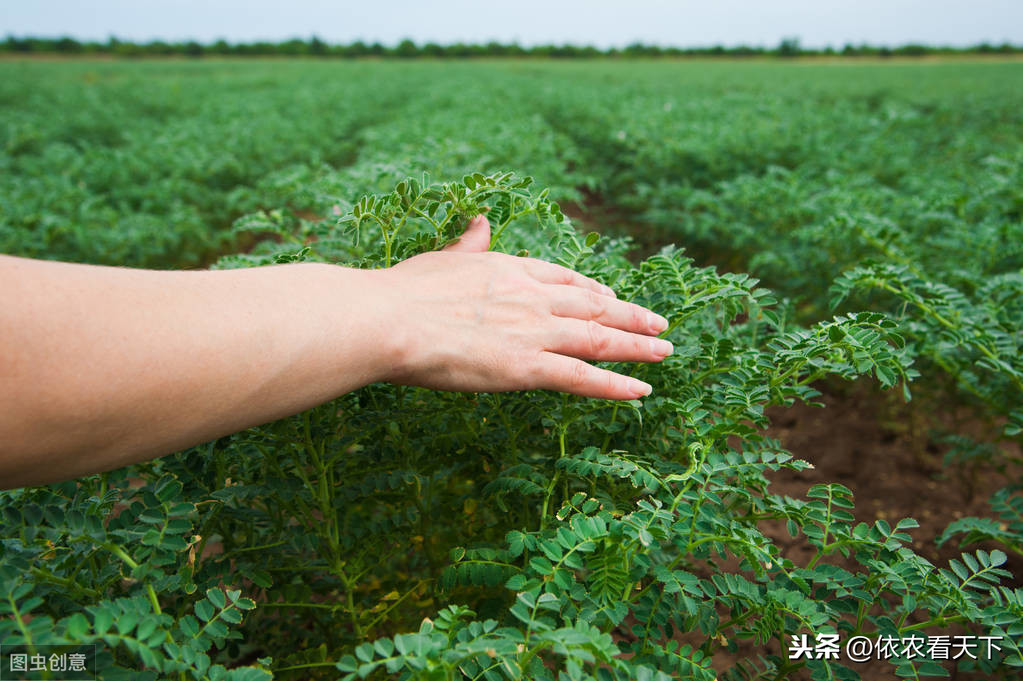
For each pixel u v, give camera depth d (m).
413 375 1.17
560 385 1.21
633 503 1.59
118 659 1.39
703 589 1.24
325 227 2.23
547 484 1.43
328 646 1.90
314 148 8.44
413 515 1.92
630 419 1.56
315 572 1.91
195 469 1.48
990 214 3.38
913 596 1.36
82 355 0.88
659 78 23.61
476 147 5.13
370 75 27.69
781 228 4.32
